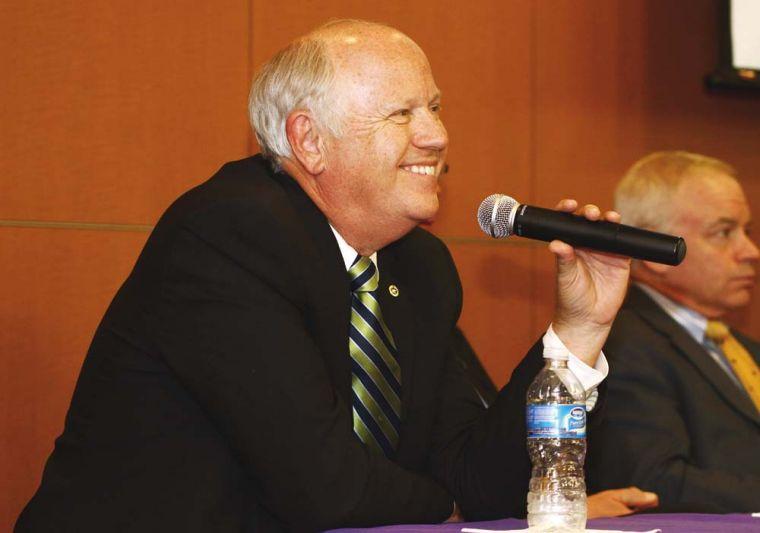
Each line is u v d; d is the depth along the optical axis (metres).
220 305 4.99
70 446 5.36
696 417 8.10
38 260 8.65
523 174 10.77
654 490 7.73
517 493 5.32
